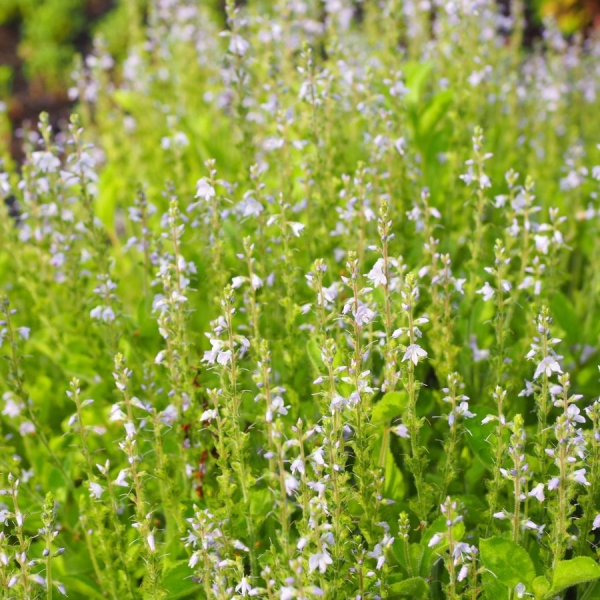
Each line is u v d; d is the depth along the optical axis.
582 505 0.84
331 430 0.81
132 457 0.83
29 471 0.95
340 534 0.82
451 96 1.07
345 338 0.92
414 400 0.84
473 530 0.89
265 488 0.91
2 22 2.69
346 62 1.11
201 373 0.95
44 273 1.05
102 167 1.46
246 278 0.88
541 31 1.99
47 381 1.03
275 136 1.03
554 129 1.19
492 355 0.91
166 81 1.30
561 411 0.96
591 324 1.03
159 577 0.84
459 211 1.07
